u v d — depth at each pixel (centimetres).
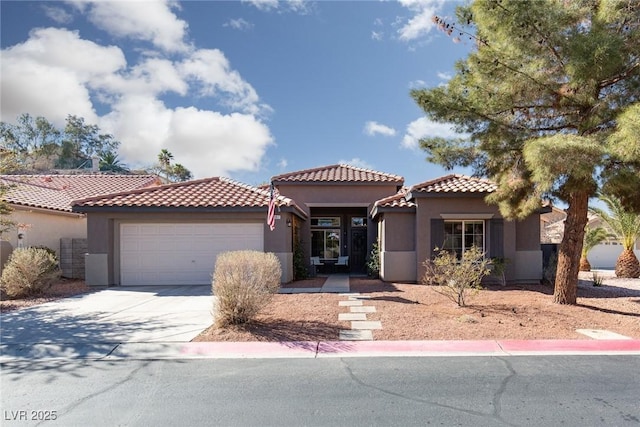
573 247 1080
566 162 808
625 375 597
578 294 1316
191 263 1543
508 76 1002
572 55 898
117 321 934
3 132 5881
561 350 725
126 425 449
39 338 801
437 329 842
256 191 1647
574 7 939
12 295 1248
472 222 1548
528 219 1556
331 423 450
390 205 1580
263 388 555
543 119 1088
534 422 450
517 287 1430
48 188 2191
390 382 574
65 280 1705
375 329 846
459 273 1047
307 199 2059
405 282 1570
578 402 502
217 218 1529
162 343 766
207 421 457
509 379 582
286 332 827
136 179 2661
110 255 1510
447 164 1245
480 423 448
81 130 6769
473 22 1064
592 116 930
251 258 892
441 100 1084
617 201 1958
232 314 860
